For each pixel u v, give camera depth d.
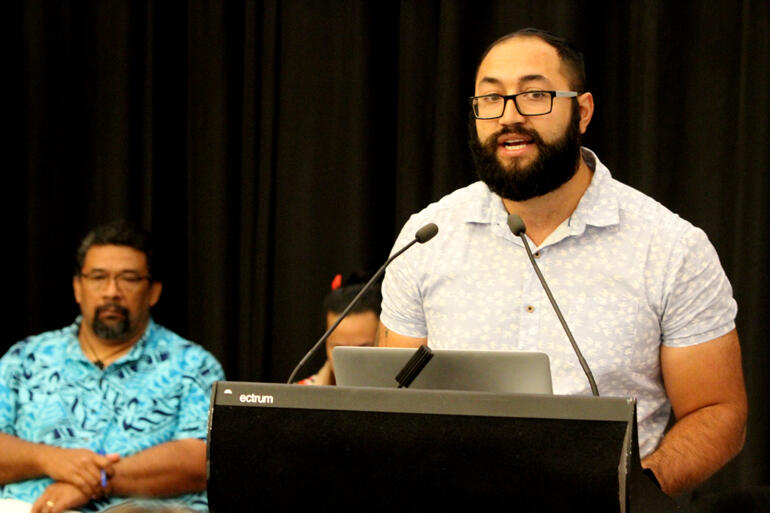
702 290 2.44
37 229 4.77
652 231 2.50
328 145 4.51
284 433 1.66
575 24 4.07
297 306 4.56
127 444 3.67
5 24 4.80
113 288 3.77
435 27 4.34
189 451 3.60
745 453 3.86
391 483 1.62
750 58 3.86
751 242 3.86
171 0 4.76
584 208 2.54
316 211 4.53
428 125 4.35
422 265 2.65
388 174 4.52
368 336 3.62
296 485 1.65
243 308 4.65
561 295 2.52
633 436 1.57
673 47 4.02
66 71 4.80
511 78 2.42
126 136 4.71
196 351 3.86
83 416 3.71
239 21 4.69
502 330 2.55
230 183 4.66
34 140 4.77
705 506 2.82
